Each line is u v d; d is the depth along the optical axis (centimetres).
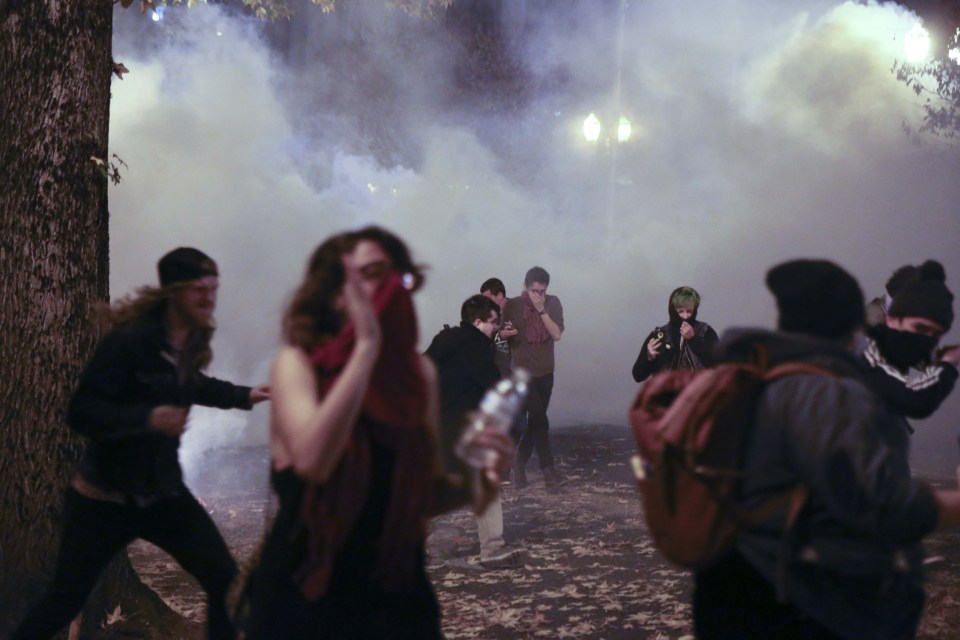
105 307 436
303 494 291
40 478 542
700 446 280
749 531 279
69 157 554
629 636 589
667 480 285
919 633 569
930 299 432
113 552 436
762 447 279
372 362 271
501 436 291
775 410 277
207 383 472
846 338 300
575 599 664
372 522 290
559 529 874
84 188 558
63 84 554
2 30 555
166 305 430
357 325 271
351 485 283
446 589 695
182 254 430
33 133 549
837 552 271
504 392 295
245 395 473
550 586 696
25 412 545
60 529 543
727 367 288
